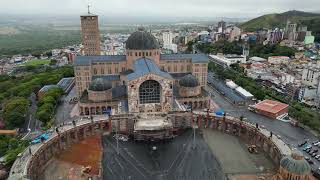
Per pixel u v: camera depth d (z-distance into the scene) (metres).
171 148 165.62
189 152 161.00
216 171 142.75
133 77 188.38
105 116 196.50
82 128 180.62
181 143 171.62
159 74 187.12
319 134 190.75
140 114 187.25
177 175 139.50
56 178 139.50
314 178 137.38
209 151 162.38
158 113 189.38
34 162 144.12
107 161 153.00
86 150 165.12
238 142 174.00
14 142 170.00
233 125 186.88
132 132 185.12
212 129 191.38
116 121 184.00
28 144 164.12
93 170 145.12
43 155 155.25
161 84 188.12
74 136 177.50
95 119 190.38
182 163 150.00
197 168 145.38
